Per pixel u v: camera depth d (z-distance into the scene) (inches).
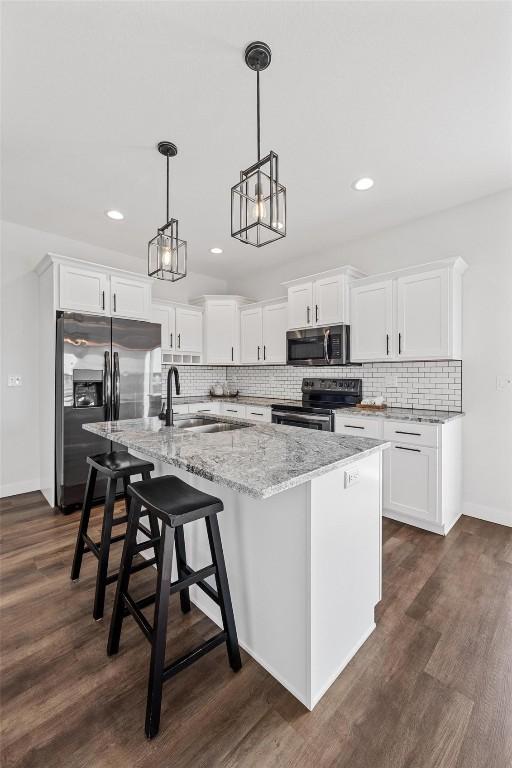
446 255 117.6
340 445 61.6
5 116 73.9
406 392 128.1
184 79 64.6
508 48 58.4
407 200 110.8
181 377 189.3
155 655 45.4
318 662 49.9
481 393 111.1
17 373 131.5
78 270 122.7
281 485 40.5
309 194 106.7
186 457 52.6
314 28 55.3
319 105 71.1
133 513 57.7
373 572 63.8
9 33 55.7
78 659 57.3
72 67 62.0
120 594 57.5
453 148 85.6
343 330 130.4
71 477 116.2
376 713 48.1
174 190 104.7
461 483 114.6
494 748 43.6
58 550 92.1
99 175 96.7
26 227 131.3
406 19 53.9
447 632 63.1
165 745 43.9
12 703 49.6
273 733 45.4
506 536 99.7
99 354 123.3
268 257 165.9
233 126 77.5
